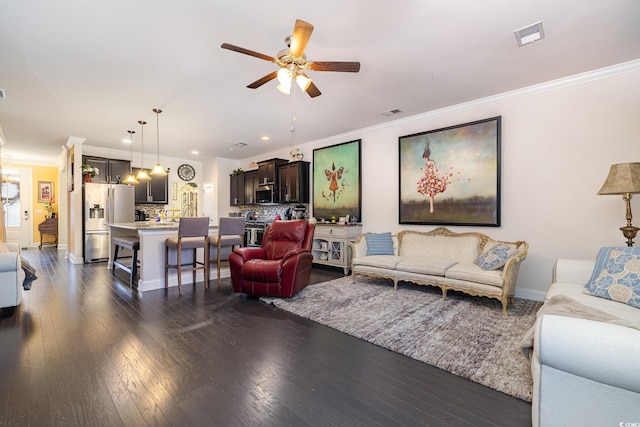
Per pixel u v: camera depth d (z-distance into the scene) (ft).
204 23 7.55
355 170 17.81
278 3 6.80
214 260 15.62
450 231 13.71
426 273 11.88
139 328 8.77
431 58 9.37
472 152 13.21
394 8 6.99
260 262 11.85
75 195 19.35
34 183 28.37
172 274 13.83
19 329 8.58
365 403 5.41
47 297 11.81
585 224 10.69
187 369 6.52
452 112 13.92
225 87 11.35
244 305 11.04
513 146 12.23
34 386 5.80
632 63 9.66
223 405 5.32
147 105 13.23
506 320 9.38
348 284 14.15
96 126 16.48
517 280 12.14
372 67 9.95
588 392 3.65
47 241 29.19
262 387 5.89
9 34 7.93
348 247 16.88
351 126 16.94
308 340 8.07
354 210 17.89
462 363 6.77
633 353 3.29
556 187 11.24
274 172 22.06
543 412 3.97
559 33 8.04
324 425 4.83
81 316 9.70
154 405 5.29
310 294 12.35
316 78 10.74
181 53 8.97
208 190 27.25
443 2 6.80
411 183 15.29
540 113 11.57
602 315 4.74
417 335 8.29
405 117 15.39
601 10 7.07
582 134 10.71
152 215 25.23
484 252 11.74
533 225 11.75
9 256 9.47
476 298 11.75
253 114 14.60
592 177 10.54
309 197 20.85
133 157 23.73
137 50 8.79
